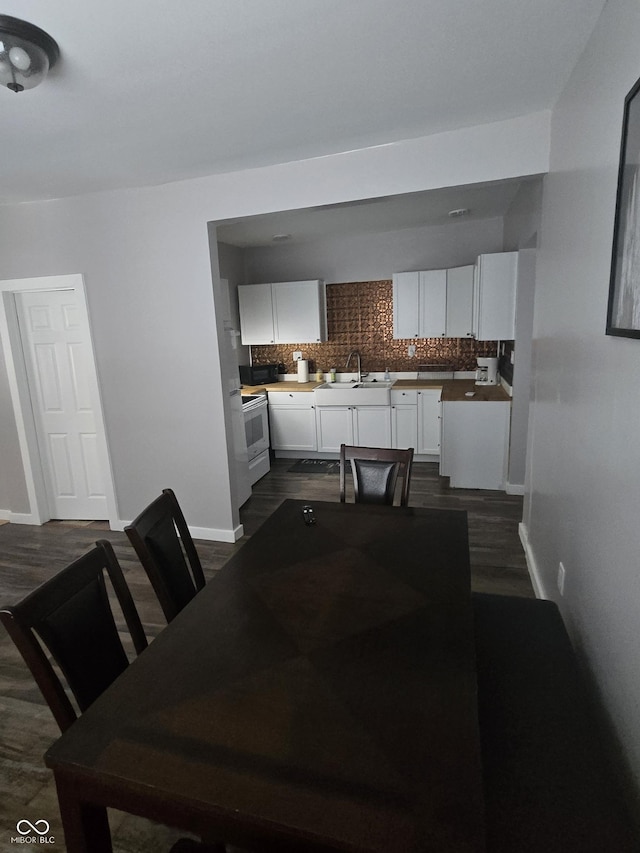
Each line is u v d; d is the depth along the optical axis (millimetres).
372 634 1325
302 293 5441
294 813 836
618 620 1315
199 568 2002
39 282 3607
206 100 2057
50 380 3910
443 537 1949
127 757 964
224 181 3049
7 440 4016
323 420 5414
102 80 1842
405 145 2643
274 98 2076
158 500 1874
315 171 2838
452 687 1122
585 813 1029
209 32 1588
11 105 1983
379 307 5582
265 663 1225
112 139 2402
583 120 1794
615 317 1327
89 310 3564
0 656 2424
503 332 4109
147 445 3688
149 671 1210
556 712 1325
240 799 866
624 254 1258
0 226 3592
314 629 1355
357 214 4320
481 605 1889
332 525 2090
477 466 4379
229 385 3727
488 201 4086
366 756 942
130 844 1487
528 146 2447
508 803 1056
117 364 3605
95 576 1438
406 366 5656
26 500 4102
